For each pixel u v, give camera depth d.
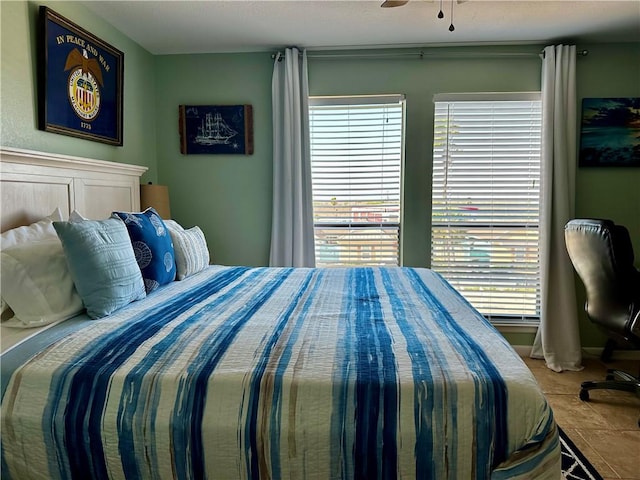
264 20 2.70
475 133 3.21
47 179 1.96
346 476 1.05
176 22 2.72
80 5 2.44
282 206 3.26
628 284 2.23
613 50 3.06
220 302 1.76
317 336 1.35
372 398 1.06
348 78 3.24
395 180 3.31
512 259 3.28
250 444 1.06
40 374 1.16
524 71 3.14
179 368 1.15
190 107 3.32
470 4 2.46
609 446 2.05
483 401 1.05
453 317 1.55
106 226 1.70
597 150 3.11
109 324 1.45
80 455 1.11
